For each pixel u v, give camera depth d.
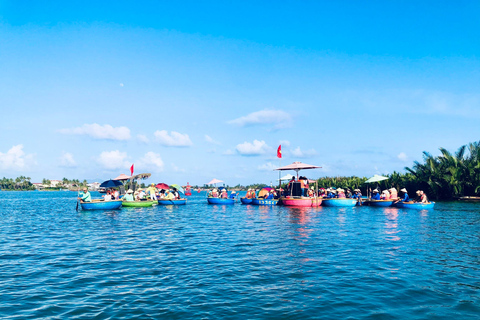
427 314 6.47
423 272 9.26
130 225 20.34
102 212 30.30
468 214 26.23
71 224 20.98
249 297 7.36
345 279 8.63
